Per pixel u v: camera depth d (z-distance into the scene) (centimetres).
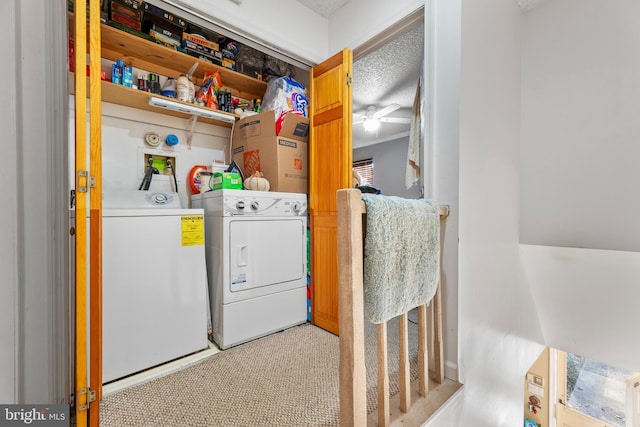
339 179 181
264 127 199
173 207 174
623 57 159
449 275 126
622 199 160
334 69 185
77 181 93
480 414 140
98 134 100
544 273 197
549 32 185
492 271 153
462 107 124
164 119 196
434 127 132
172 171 201
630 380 298
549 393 320
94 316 98
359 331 78
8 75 65
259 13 170
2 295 64
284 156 198
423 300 107
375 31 172
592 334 192
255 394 119
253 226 173
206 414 108
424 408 104
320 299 193
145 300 136
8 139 65
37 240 73
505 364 167
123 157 180
